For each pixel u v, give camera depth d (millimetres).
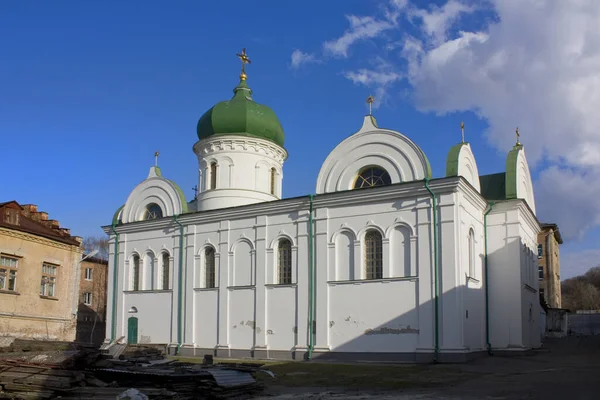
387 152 36875
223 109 47781
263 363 34469
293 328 38031
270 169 48625
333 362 34750
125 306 47906
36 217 49719
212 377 20938
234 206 45062
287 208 39594
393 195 35469
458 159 34938
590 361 32250
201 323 42812
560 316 75625
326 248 37469
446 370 28578
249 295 40594
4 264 42312
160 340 45000
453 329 32594
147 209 49188
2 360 22094
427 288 33656
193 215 44500
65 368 21844
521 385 21422
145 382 21422
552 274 88938
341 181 38250
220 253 42688
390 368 30141
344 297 36344
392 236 35406
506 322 37875
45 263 45812
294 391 22609
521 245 39469
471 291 35406
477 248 37688
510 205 39031
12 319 42281
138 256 48250
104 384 21594
